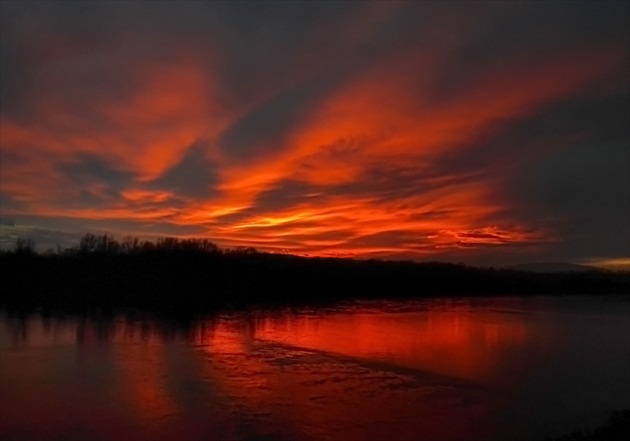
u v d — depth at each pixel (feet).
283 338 127.24
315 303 239.09
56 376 80.89
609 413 67.05
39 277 217.56
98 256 231.09
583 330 155.12
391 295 306.96
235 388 75.82
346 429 58.95
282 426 59.57
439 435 57.62
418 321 171.63
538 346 125.49
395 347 118.52
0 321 146.00
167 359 96.32
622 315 204.85
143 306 196.65
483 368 96.99
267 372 87.66
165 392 72.69
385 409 67.46
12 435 54.75
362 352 110.42
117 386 75.10
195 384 77.56
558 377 90.27
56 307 182.60
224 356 100.83
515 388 81.15
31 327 135.33
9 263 219.82
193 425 58.85
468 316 193.77
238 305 216.33
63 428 57.00
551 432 59.21
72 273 222.28
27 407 64.49
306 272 279.08
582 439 50.03
